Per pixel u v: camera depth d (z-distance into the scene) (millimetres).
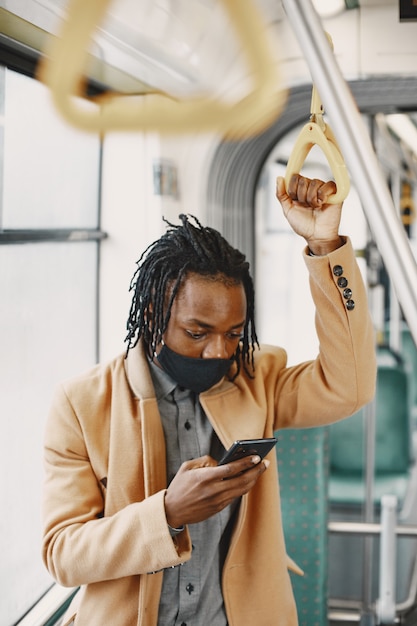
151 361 1840
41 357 3111
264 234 4496
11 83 2709
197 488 1587
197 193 3869
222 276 1686
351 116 1089
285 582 1822
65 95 1398
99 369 1863
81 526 1698
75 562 1663
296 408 1873
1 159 2652
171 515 1613
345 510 4840
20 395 2922
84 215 3547
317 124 1488
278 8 2625
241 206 4172
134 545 1613
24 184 2898
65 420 1797
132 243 3701
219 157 3846
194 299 1665
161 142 3662
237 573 1796
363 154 1088
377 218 1086
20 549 2871
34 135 2963
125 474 1748
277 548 1812
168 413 1816
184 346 1708
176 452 1806
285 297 4660
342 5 3344
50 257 3174
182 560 1633
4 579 2736
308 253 1730
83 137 3471
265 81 1913
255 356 1953
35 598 2955
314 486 2895
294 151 1552
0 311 2744
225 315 1677
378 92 3693
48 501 1760
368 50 3428
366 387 1801
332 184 1580
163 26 2316
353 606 4062
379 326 4762
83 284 3559
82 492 1757
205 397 1796
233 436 1777
